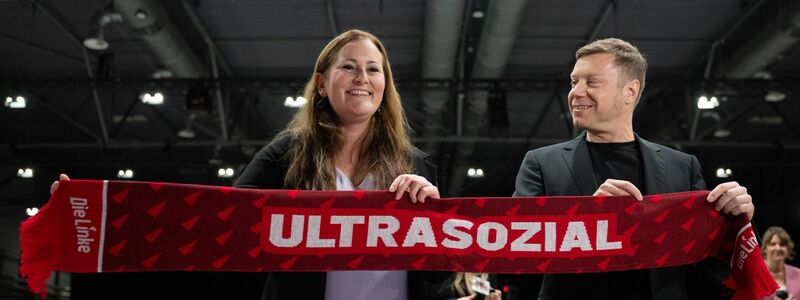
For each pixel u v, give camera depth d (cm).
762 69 1220
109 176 1908
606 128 289
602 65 287
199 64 1250
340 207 251
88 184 242
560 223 256
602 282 273
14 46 1246
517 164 1781
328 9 1066
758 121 1591
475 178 2141
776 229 567
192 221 245
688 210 259
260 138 1722
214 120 1507
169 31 1072
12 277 1467
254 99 1495
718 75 1224
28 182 1758
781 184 1995
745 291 253
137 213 243
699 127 1628
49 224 238
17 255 1526
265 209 248
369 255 249
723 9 1075
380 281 258
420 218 252
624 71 288
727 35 1159
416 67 1319
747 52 1147
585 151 292
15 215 1702
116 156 1881
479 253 252
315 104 276
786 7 1016
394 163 270
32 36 1199
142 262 241
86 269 238
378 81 268
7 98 1266
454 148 1745
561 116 1606
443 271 264
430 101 1313
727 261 262
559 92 1270
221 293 555
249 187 259
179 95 1405
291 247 247
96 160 1869
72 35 1175
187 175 2000
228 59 1302
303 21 1138
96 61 1303
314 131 269
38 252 235
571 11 1095
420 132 1566
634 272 274
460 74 1243
